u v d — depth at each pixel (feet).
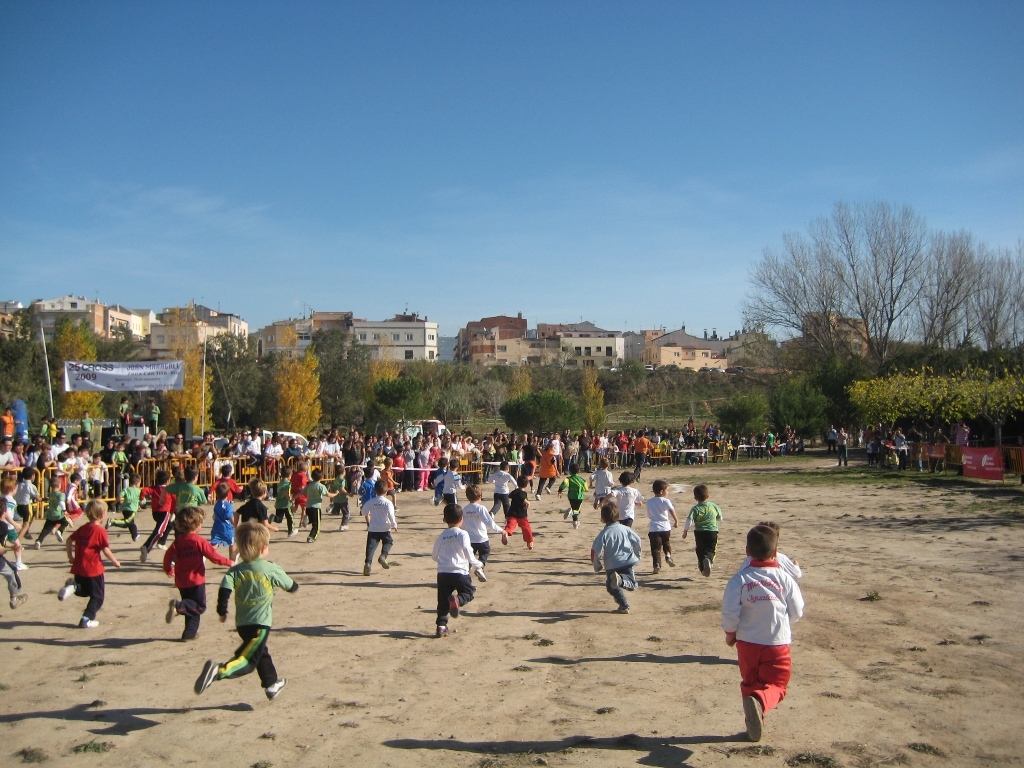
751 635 19.54
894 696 23.03
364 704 23.26
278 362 210.18
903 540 51.24
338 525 65.72
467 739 20.48
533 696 23.71
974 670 25.32
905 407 109.50
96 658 28.32
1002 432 108.17
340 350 233.76
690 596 37.40
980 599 34.83
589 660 27.35
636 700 23.15
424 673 26.14
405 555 50.60
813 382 165.68
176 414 159.22
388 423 174.60
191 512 31.12
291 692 24.39
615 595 34.04
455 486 71.41
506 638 30.48
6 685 25.29
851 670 25.49
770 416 164.86
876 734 20.27
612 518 34.60
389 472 73.92
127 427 92.17
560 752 19.51
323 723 21.77
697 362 434.71
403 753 19.65
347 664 27.25
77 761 19.42
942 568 41.78
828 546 49.75
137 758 19.56
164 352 286.25
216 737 20.81
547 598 37.50
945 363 133.18
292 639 30.53
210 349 203.92
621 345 450.30
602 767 18.56
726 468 128.98
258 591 22.53
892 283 172.55
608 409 287.07
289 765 19.04
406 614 34.63
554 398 169.78
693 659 27.22
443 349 563.89
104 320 348.38
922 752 19.13
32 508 58.70
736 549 50.83
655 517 43.29
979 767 18.34
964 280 168.96
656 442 141.90
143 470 72.54
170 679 25.77
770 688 19.20
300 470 60.13
